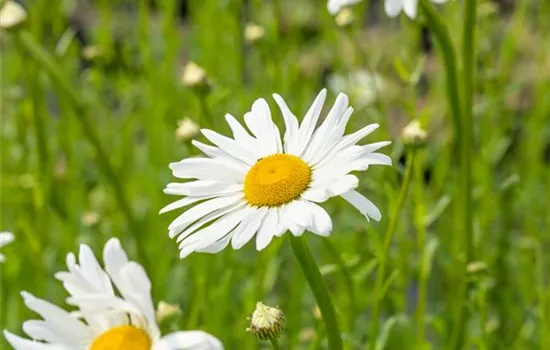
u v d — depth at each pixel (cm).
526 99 99
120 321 52
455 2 71
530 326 73
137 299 50
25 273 74
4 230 81
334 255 60
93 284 51
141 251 72
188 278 79
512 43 80
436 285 78
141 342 50
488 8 78
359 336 69
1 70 96
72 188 83
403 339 69
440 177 76
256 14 91
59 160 92
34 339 52
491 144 79
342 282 73
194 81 65
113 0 98
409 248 71
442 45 59
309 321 75
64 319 52
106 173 71
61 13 90
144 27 85
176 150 87
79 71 111
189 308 74
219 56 92
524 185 84
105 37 91
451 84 60
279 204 49
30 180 78
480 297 62
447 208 81
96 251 75
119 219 85
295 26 85
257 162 50
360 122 83
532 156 85
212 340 49
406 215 74
